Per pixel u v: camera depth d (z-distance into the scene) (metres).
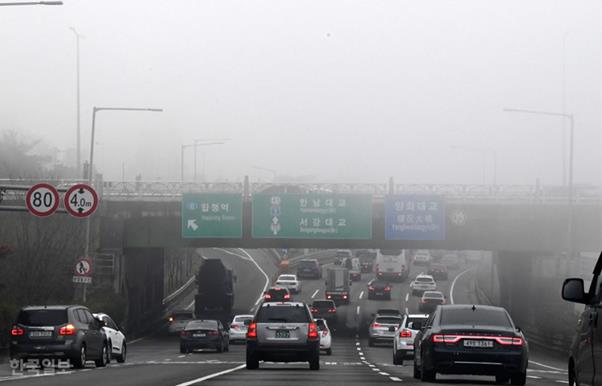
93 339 56.78
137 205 114.44
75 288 109.62
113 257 113.88
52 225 108.38
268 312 50.59
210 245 114.75
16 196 107.31
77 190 64.06
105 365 59.56
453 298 181.50
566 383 44.22
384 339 106.69
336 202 111.12
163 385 37.84
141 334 129.88
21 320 54.22
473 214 112.19
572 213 109.56
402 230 111.06
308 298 181.62
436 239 110.88
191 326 91.50
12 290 102.75
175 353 91.56
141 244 114.94
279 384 38.50
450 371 37.22
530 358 91.12
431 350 37.44
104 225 114.12
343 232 110.94
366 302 178.38
